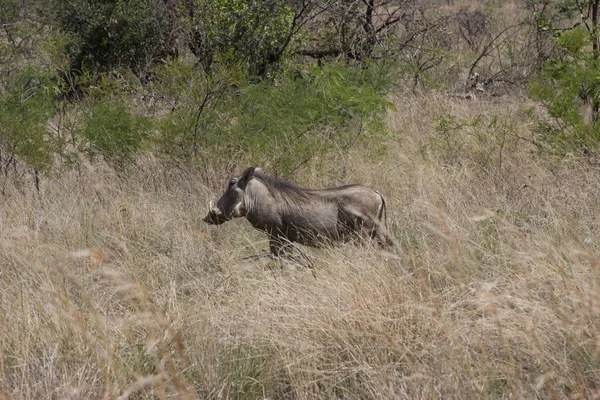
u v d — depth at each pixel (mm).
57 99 38125
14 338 16484
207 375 15594
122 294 19484
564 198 25031
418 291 17625
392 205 25828
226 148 30688
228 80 31969
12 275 21016
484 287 16516
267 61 41344
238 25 40219
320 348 16156
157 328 16484
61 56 35562
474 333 15719
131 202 26531
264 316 17328
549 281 17281
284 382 15883
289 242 21703
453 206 24266
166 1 48625
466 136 33625
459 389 14484
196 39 42281
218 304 18641
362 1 48969
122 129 31516
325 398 15273
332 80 33656
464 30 67250
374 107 32125
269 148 30109
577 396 13812
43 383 15188
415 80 48344
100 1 48469
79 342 16297
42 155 29547
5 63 44281
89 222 24078
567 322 15555
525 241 19922
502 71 53656
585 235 21750
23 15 52906
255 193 21516
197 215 25812
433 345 15633
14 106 31047
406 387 14914
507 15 74250
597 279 15750
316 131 31750
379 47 45375
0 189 29297
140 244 23641
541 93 31297
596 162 28312
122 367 15414
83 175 30109
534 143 31016
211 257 22766
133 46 48188
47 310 17234
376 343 16000
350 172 29469
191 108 31906
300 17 43531
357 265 18891
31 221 25391
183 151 30906
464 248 19750
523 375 14859
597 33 31156
